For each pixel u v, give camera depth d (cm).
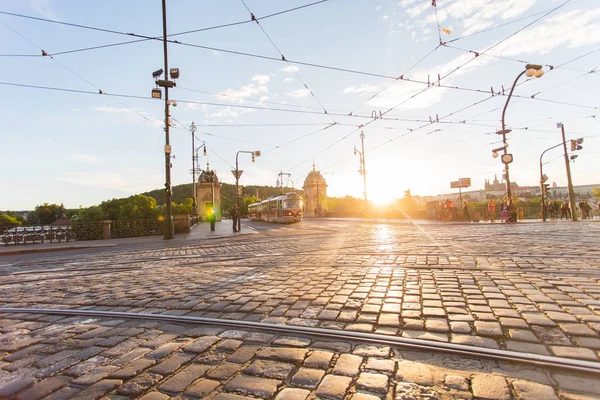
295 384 239
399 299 435
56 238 2006
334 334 327
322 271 668
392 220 3462
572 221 2331
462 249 910
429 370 254
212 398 226
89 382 255
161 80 1856
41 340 355
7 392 247
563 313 354
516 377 240
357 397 220
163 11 1853
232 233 2178
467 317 356
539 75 1567
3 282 754
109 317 429
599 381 229
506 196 2528
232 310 424
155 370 270
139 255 1166
